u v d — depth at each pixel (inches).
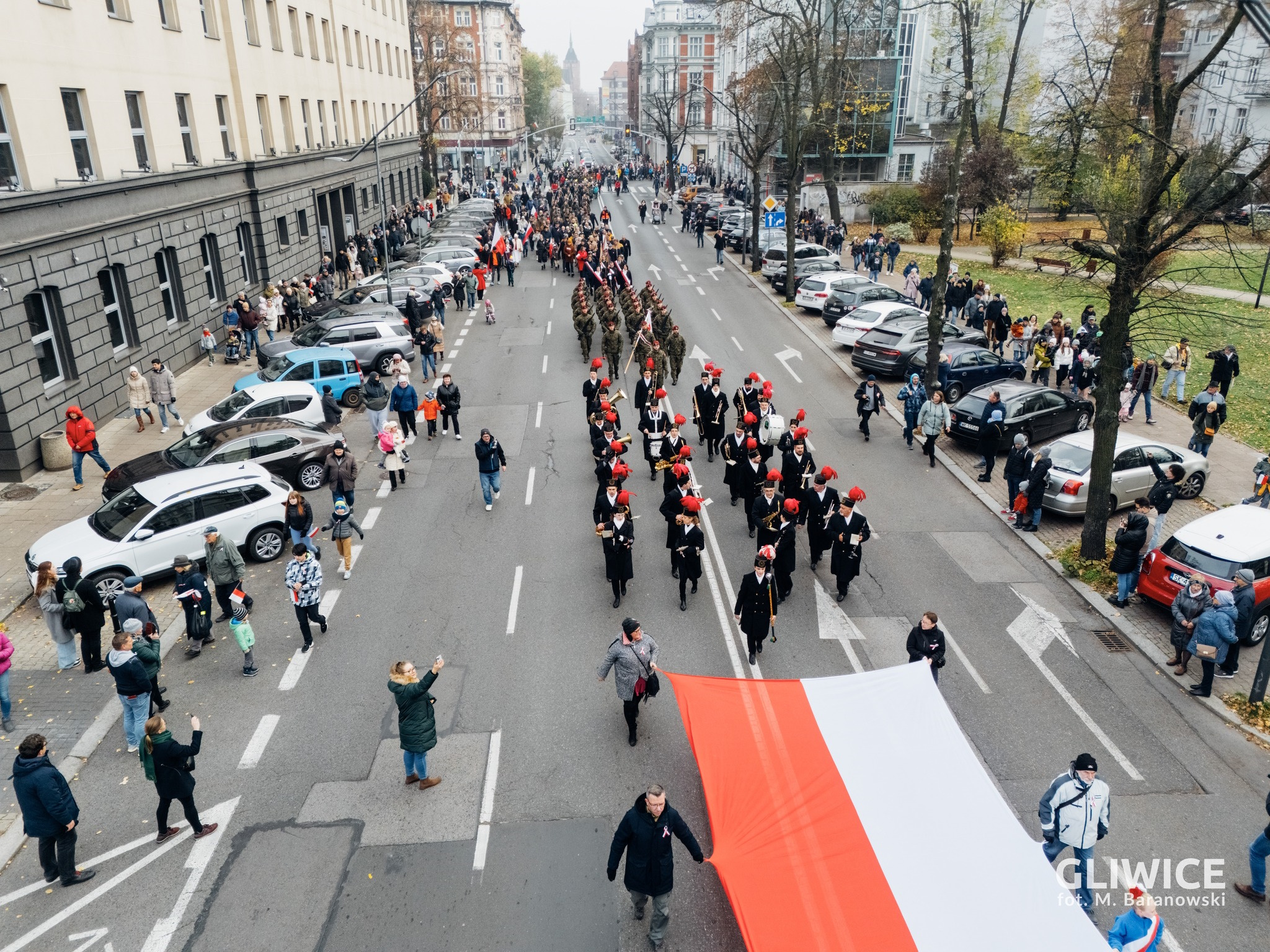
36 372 725.3
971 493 703.7
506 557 587.5
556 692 440.5
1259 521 510.3
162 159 970.1
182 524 549.0
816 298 1289.4
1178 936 304.7
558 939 300.7
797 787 295.4
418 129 2709.2
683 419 733.3
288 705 431.2
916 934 242.1
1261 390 967.6
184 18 1041.5
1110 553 584.4
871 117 2343.8
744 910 249.9
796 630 499.8
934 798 290.0
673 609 521.0
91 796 377.4
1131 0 1059.3
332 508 652.1
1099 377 576.7
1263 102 1375.5
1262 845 313.1
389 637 491.5
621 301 1211.2
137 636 414.9
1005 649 484.7
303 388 776.3
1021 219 1924.2
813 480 604.1
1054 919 248.5
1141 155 639.1
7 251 681.6
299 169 1438.2
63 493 687.1
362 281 1332.4
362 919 309.3
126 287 882.8
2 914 315.6
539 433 829.8
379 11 2097.7
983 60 1984.5
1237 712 429.4
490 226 2010.3
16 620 520.4
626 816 284.7
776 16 1478.8
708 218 2145.7
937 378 871.1
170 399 821.2
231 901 318.0
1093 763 302.8
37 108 736.3
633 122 5841.5
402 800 366.6
